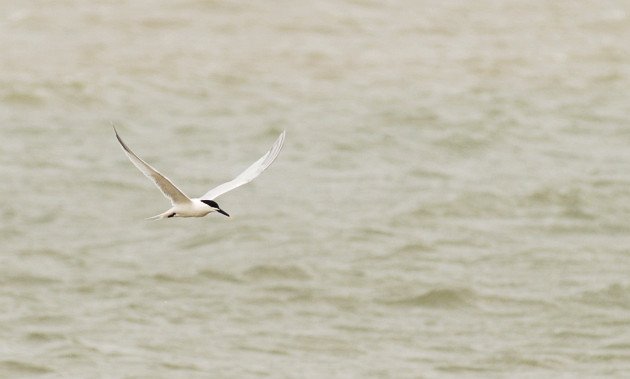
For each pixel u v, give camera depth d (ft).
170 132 117.39
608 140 118.83
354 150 113.19
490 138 117.80
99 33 145.79
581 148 115.75
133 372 66.64
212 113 123.85
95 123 118.83
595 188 101.40
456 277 81.46
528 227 92.38
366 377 66.64
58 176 102.37
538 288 80.12
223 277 81.10
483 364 68.90
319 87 133.28
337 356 69.72
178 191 39.47
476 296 78.33
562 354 70.49
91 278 80.53
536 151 114.32
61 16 150.92
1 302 76.02
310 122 121.60
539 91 134.31
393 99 129.49
